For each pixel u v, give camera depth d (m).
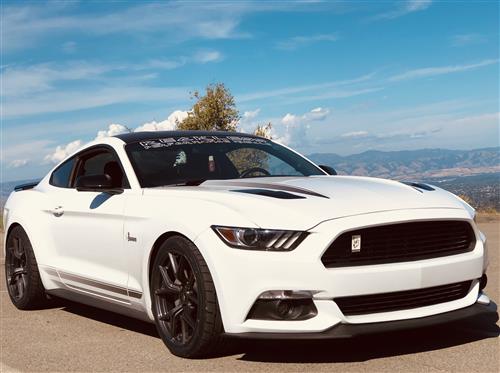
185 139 5.43
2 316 5.75
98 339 4.71
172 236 4.16
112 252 4.79
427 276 3.80
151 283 4.36
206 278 3.85
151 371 3.82
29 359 4.24
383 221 3.74
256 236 3.72
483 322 4.71
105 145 5.41
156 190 4.59
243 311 3.72
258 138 5.89
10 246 6.21
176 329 4.18
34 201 5.97
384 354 3.95
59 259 5.55
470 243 4.13
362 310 3.74
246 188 4.33
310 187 4.29
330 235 3.64
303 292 3.62
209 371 3.75
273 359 3.92
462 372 3.55
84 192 5.35
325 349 4.09
